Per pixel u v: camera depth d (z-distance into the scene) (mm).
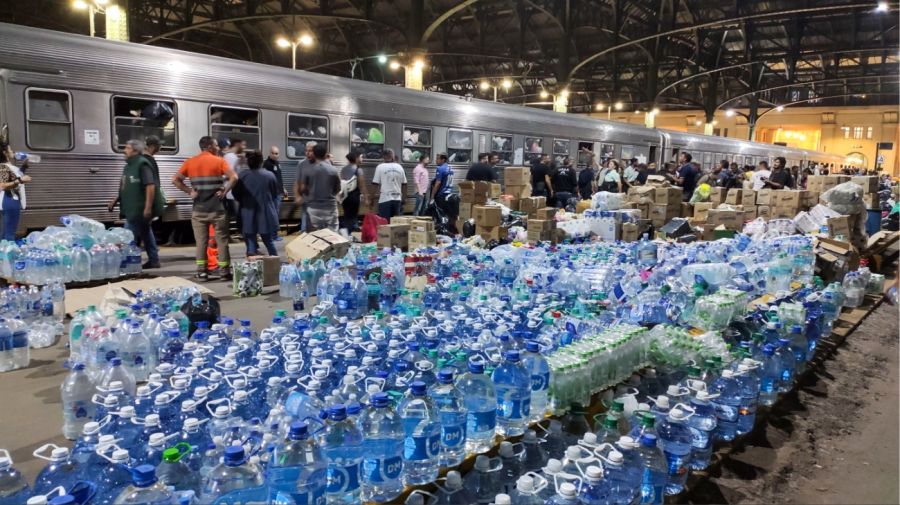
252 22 27734
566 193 12211
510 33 28297
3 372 3836
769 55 29422
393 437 2135
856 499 2893
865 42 26562
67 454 1858
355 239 8758
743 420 3400
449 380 2209
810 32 28484
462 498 2217
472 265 5742
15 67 6855
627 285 4840
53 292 4660
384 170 9000
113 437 1969
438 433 2240
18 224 6410
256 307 5527
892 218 10820
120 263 6074
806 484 3025
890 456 3344
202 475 1937
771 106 45188
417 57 20281
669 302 4160
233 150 7961
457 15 25828
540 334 3311
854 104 45688
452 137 12680
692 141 22469
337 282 5160
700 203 10500
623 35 24516
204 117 8633
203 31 28766
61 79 7207
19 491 1962
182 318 4043
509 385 2578
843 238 7234
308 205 7230
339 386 2547
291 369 2541
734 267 5285
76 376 2918
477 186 10102
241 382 2312
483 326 3326
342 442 2035
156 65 8078
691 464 3010
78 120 7391
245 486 1753
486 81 36406
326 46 30344
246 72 9164
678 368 3572
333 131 10391
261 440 2037
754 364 3316
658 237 8719
